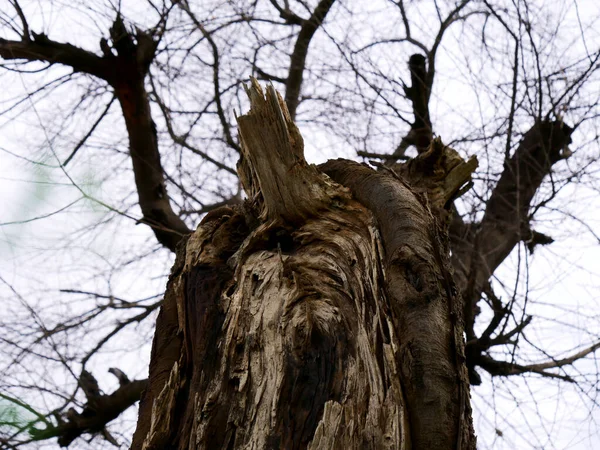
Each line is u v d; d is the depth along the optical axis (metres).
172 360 2.40
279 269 2.38
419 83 5.37
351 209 2.63
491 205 5.36
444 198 3.32
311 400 1.96
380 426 1.87
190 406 2.09
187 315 2.41
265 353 2.10
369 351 2.06
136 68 5.41
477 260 4.84
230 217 2.74
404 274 2.21
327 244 2.49
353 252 2.43
